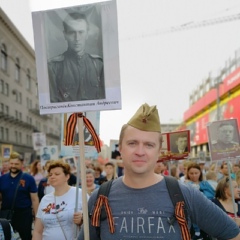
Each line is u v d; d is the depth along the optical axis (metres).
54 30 2.30
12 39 40.31
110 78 2.22
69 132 2.33
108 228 1.83
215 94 35.09
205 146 42.75
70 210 3.64
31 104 49.12
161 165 6.78
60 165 3.76
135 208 1.81
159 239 1.75
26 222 5.61
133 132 1.83
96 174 8.27
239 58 32.53
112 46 2.22
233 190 4.20
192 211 1.83
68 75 2.29
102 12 2.23
